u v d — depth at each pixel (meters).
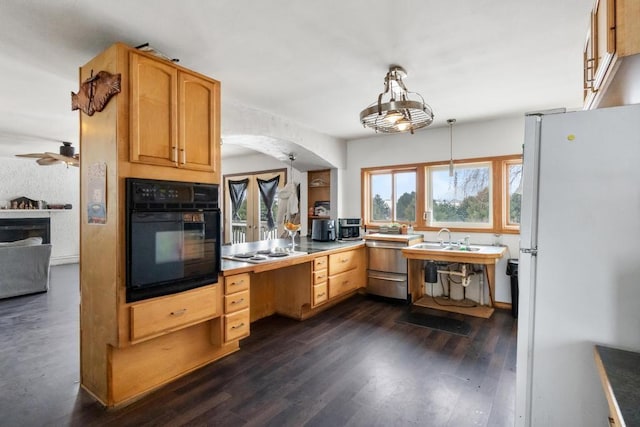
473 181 4.57
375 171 5.33
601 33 1.38
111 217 2.06
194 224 2.41
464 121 4.36
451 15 1.96
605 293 1.33
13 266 4.71
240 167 7.50
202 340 2.67
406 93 3.12
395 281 4.50
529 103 3.61
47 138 5.34
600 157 1.34
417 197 4.91
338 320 3.77
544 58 2.53
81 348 2.35
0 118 4.18
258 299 3.79
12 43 2.23
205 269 2.49
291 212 5.86
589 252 1.36
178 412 2.07
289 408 2.11
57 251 7.66
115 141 2.03
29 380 2.46
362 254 4.73
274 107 3.72
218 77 2.87
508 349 2.99
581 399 1.38
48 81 2.96
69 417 2.03
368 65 2.64
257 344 3.09
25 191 7.32
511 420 1.99
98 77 2.12
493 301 4.30
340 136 5.23
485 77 2.89
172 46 2.31
